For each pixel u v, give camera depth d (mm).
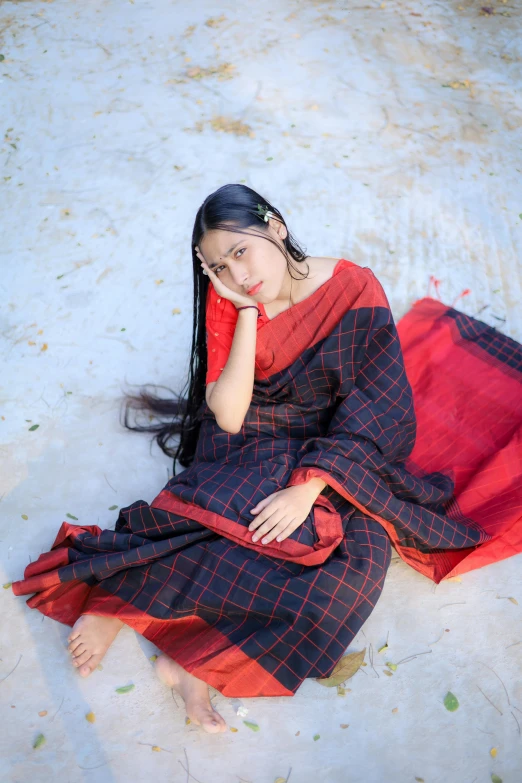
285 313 2564
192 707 2197
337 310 2547
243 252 2289
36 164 4805
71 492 2979
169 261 4082
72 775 2135
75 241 4230
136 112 5207
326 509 2441
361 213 4348
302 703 2287
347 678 2334
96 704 2299
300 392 2641
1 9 6422
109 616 2346
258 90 5395
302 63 5680
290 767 2139
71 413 3305
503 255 4086
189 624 2367
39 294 3916
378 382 2559
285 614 2232
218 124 5066
